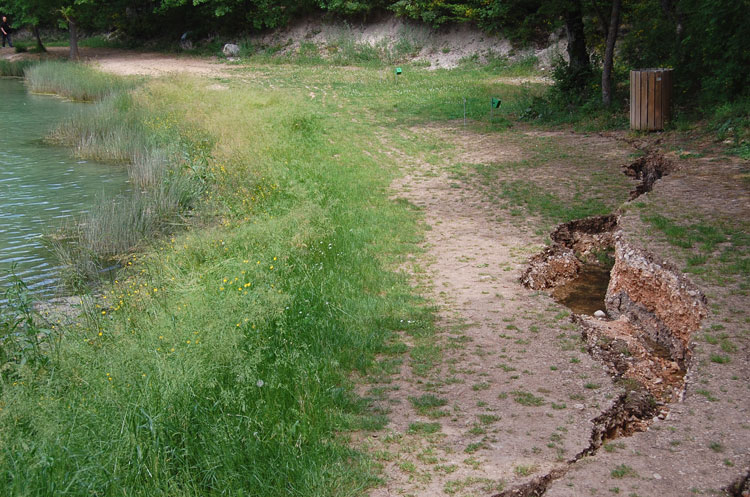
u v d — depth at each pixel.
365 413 5.75
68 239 11.67
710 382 6.05
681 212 10.32
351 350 6.86
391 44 37.41
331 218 10.94
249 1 42.47
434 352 6.79
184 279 8.42
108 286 9.63
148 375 5.49
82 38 53.03
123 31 48.62
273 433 5.20
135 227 11.91
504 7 24.27
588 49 22.92
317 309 7.66
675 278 8.13
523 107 21.33
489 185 13.34
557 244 10.16
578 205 11.61
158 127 19.28
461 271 9.04
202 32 44.53
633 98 16.28
